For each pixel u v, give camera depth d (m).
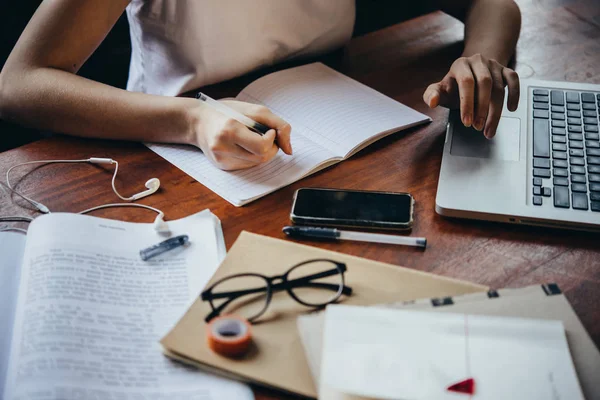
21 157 0.86
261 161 0.83
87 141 0.90
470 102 0.87
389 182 0.83
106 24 0.98
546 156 0.84
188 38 1.05
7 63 0.95
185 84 1.06
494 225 0.76
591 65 1.13
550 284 0.62
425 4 1.30
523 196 0.77
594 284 0.67
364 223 0.74
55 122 0.91
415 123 0.94
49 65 0.94
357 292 0.63
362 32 2.22
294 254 0.68
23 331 0.59
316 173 0.84
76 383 0.54
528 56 1.15
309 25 1.14
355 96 1.00
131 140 0.91
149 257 0.69
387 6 2.21
